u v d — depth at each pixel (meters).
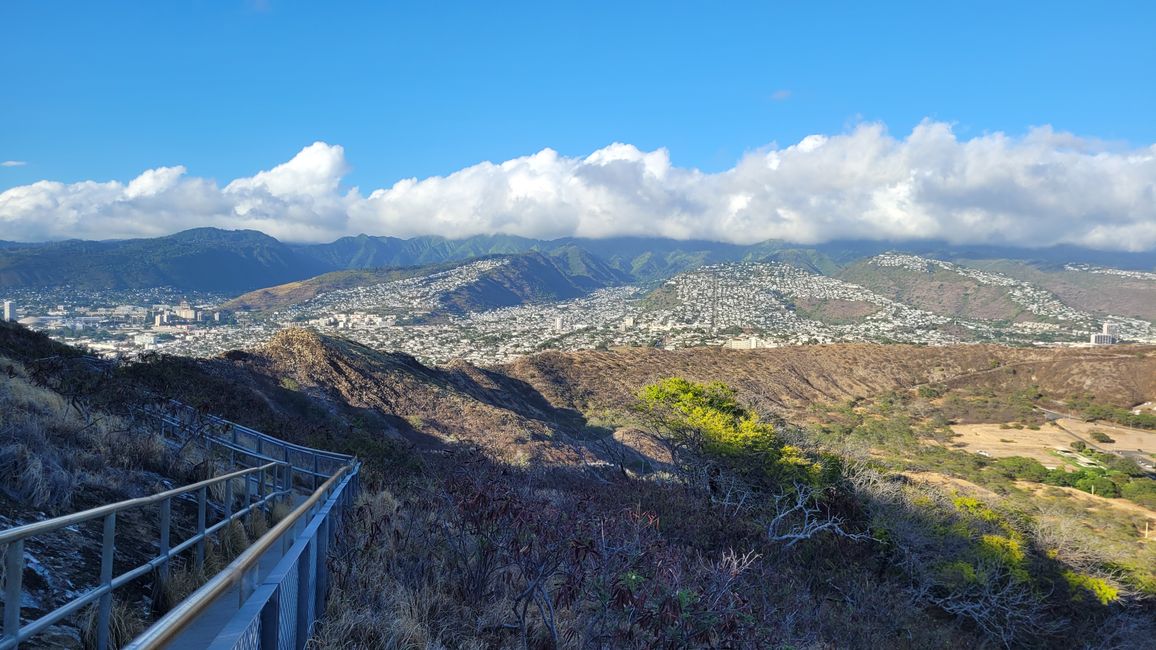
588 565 6.54
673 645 5.44
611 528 6.94
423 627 5.43
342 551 6.23
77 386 9.79
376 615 5.34
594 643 5.93
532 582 6.11
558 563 6.18
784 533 16.39
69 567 4.07
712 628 5.70
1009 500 33.81
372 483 12.15
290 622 3.47
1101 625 19.64
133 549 4.88
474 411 42.84
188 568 4.81
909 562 18.59
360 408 38.06
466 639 5.77
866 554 18.36
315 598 4.71
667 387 22.88
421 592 6.21
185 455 8.52
